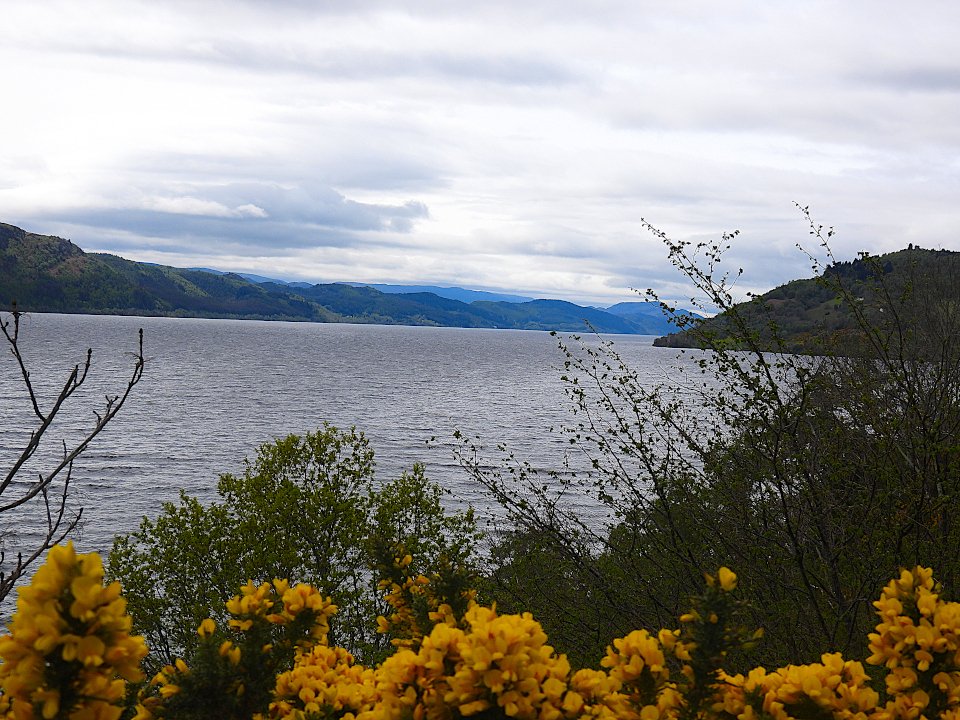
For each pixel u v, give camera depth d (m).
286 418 62.75
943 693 2.55
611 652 2.57
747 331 6.53
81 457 45.06
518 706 2.06
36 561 23.97
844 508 6.85
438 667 2.17
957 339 7.28
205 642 2.68
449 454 47.72
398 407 71.94
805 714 2.42
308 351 160.25
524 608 7.61
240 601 2.78
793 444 6.69
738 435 7.03
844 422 7.09
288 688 2.80
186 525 14.43
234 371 105.19
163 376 93.62
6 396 69.75
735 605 2.58
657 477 7.16
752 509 7.07
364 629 13.34
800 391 6.57
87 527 31.16
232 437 53.50
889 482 6.50
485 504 32.47
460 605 3.11
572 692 2.18
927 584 2.64
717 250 6.57
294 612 2.76
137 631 13.39
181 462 44.81
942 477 6.43
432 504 15.08
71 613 1.79
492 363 144.88
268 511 14.57
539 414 67.81
